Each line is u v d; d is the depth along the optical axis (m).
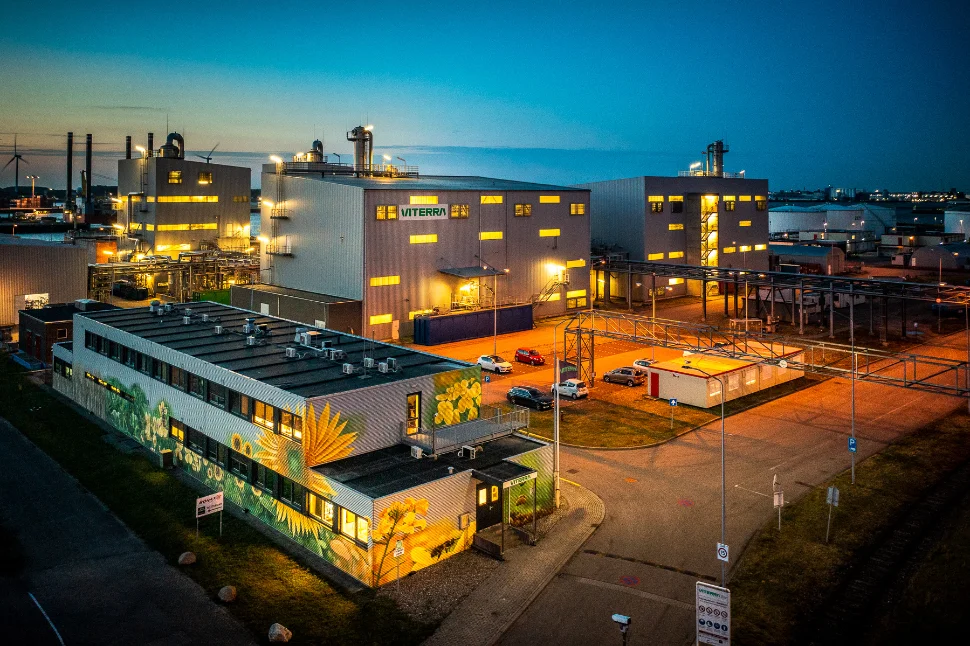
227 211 118.38
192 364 37.47
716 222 105.62
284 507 31.16
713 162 114.62
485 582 27.23
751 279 78.06
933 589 26.12
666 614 24.86
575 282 89.75
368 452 32.22
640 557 28.92
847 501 34.09
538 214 84.94
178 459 38.69
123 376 44.16
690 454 40.69
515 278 83.31
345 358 38.09
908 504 33.84
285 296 73.75
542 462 33.22
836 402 50.94
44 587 26.91
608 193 103.38
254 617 24.88
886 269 128.62
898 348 68.31
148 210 111.88
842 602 25.62
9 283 73.56
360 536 27.34
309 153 96.50
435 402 35.09
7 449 41.69
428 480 28.97
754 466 38.75
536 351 67.56
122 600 26.00
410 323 74.62
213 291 88.62
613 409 49.53
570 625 24.30
